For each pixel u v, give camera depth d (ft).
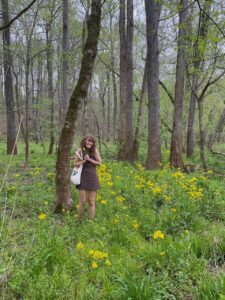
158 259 14.66
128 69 52.26
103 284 12.75
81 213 21.11
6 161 50.90
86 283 12.73
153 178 32.68
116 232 17.92
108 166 40.57
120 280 12.18
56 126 68.69
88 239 17.49
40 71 98.99
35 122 91.20
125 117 52.70
